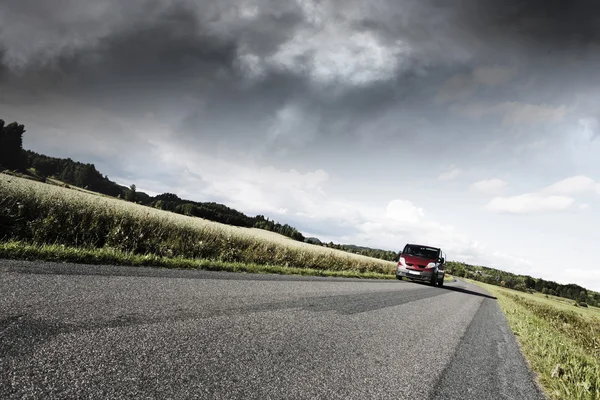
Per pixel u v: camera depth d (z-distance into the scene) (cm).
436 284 1625
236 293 453
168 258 680
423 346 371
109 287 353
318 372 231
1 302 244
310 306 460
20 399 133
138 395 153
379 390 223
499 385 290
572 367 378
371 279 1259
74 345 194
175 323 271
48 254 457
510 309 1133
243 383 189
